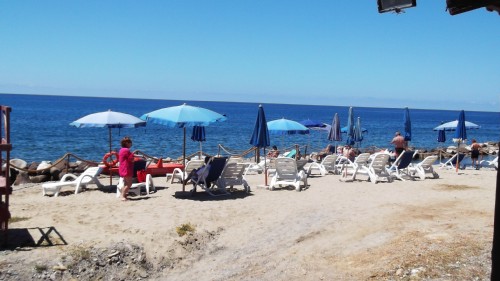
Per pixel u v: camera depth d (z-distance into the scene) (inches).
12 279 221.9
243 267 261.1
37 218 333.1
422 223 316.5
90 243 269.1
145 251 271.6
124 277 246.4
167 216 345.7
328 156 634.8
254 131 490.9
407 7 163.5
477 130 3260.3
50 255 247.1
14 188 488.4
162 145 1342.3
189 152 1192.8
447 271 221.0
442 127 885.8
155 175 593.9
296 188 473.4
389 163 725.3
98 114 477.7
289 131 672.4
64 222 321.4
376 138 1977.1
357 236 299.1
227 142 1530.5
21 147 1200.2
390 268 232.4
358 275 232.7
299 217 357.4
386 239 284.0
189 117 422.0
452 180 569.9
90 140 1414.9
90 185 506.6
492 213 343.6
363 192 466.0
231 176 461.1
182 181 482.3
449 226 301.4
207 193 456.8
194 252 284.7
